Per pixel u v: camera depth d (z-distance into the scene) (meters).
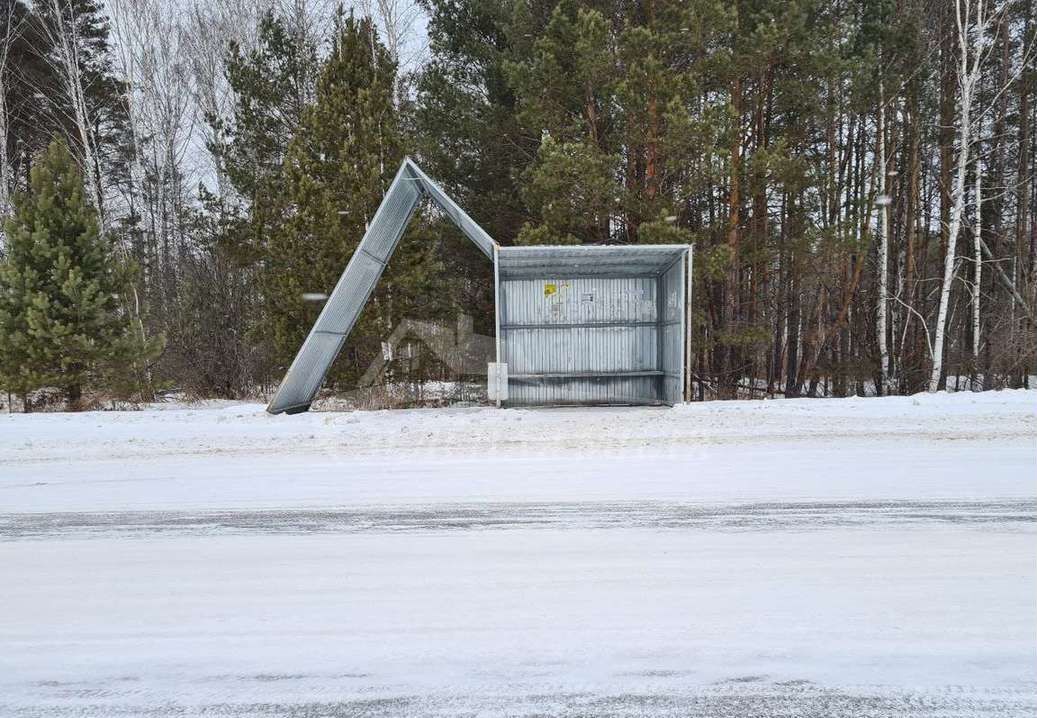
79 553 4.91
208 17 24.20
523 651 3.30
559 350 15.76
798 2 15.28
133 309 17.41
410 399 15.78
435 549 4.84
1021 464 7.13
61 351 14.58
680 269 13.57
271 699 2.91
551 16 16.41
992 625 3.53
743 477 6.77
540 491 6.40
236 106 21.08
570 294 15.73
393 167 15.83
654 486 6.49
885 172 20.94
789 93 16.52
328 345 13.67
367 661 3.24
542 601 3.90
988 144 21.84
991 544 4.75
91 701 2.94
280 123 17.73
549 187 14.68
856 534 4.99
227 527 5.46
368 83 15.49
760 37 14.76
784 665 3.13
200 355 19.56
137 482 7.07
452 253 18.86
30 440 9.78
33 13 21.16
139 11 21.09
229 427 10.84
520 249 13.16
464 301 19.14
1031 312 19.09
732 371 19.94
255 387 20.56
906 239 21.75
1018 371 19.91
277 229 15.73
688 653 3.26
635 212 15.36
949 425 9.55
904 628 3.50
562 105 16.19
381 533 5.23
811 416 10.79
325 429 10.48
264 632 3.59
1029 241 23.05
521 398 15.61
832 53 15.54
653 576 4.25
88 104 22.16
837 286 21.16
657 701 2.84
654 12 15.79
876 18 18.36
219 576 4.41
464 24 18.52
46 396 16.06
